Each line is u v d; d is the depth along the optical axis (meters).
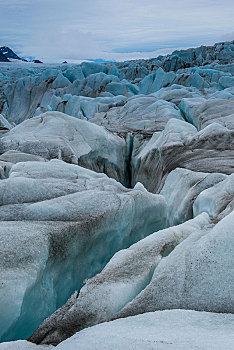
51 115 15.34
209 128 12.62
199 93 26.39
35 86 41.22
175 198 9.45
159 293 3.26
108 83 35.91
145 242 4.62
